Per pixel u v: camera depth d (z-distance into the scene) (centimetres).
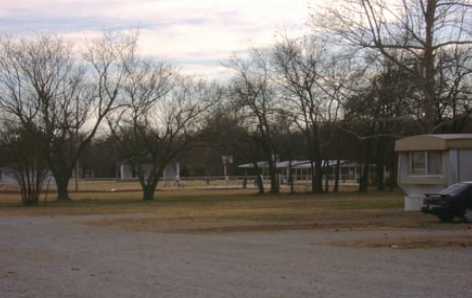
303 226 2359
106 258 1453
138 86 5081
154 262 1367
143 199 5038
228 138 5447
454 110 4025
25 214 3381
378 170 6397
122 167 10862
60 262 1394
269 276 1145
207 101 5859
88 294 991
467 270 1195
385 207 3519
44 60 5962
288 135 6512
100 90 4956
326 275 1148
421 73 3281
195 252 1549
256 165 6081
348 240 1808
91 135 5000
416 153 3033
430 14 3212
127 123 5162
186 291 1002
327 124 4678
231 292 988
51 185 7800
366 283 1054
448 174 2839
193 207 3906
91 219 2933
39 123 4541
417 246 1625
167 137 5212
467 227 2195
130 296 967
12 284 1098
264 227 2342
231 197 5334
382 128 5325
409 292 967
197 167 10750
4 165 4497
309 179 9431
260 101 5694
